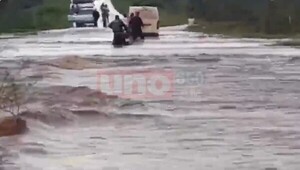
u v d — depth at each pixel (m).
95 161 26.88
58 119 34.53
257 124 34.50
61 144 29.83
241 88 47.06
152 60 63.44
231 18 129.25
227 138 31.25
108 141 30.47
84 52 71.31
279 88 47.41
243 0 129.62
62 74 53.06
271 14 115.25
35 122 33.62
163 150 28.80
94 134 32.00
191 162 26.72
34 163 26.53
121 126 33.88
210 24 129.62
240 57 67.31
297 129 33.25
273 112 38.09
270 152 28.47
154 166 26.05
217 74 54.44
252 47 81.06
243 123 34.72
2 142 30.02
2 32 123.25
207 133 32.28
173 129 33.19
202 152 28.45
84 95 42.03
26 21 136.25
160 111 38.06
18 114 33.38
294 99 42.59
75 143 30.09
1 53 70.19
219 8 135.12
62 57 63.53
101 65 59.38
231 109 38.94
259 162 26.77
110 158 27.38
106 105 39.31
